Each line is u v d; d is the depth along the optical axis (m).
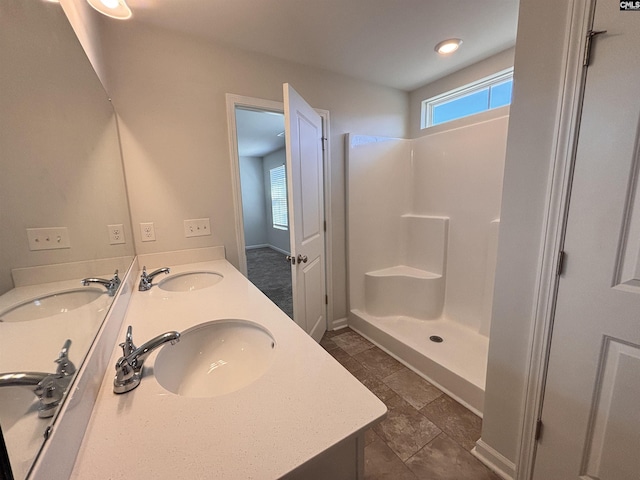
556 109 0.90
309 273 2.03
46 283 0.59
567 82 0.87
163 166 1.69
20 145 0.55
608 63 0.79
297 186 1.73
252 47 1.84
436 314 2.51
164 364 0.84
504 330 1.14
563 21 0.86
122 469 0.47
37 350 0.50
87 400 0.58
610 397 0.89
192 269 1.71
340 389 0.65
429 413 1.59
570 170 0.89
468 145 2.20
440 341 2.18
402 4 1.46
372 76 2.35
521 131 1.00
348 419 0.57
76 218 0.79
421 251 2.64
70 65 0.88
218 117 1.81
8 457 0.34
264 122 3.78
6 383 0.40
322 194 2.29
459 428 1.48
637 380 0.83
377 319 2.54
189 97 1.72
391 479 1.22
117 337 0.90
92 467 0.47
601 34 0.79
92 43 1.24
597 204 0.85
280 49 1.88
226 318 1.04
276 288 4.03
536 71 0.94
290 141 1.59
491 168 2.06
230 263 1.93
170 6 1.42
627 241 0.81
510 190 1.06
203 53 1.73
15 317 0.47
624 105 0.78
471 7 1.50
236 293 1.31
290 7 1.45
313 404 0.61
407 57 2.03
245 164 6.95
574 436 0.98
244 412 0.59
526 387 1.09
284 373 0.71
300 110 1.76
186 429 0.54
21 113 0.56
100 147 1.17
